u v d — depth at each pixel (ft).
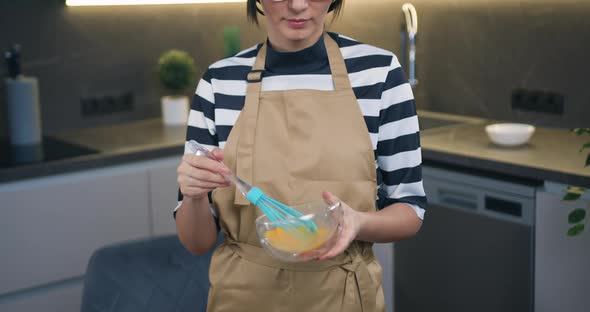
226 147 4.28
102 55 10.43
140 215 9.05
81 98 10.34
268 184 4.16
